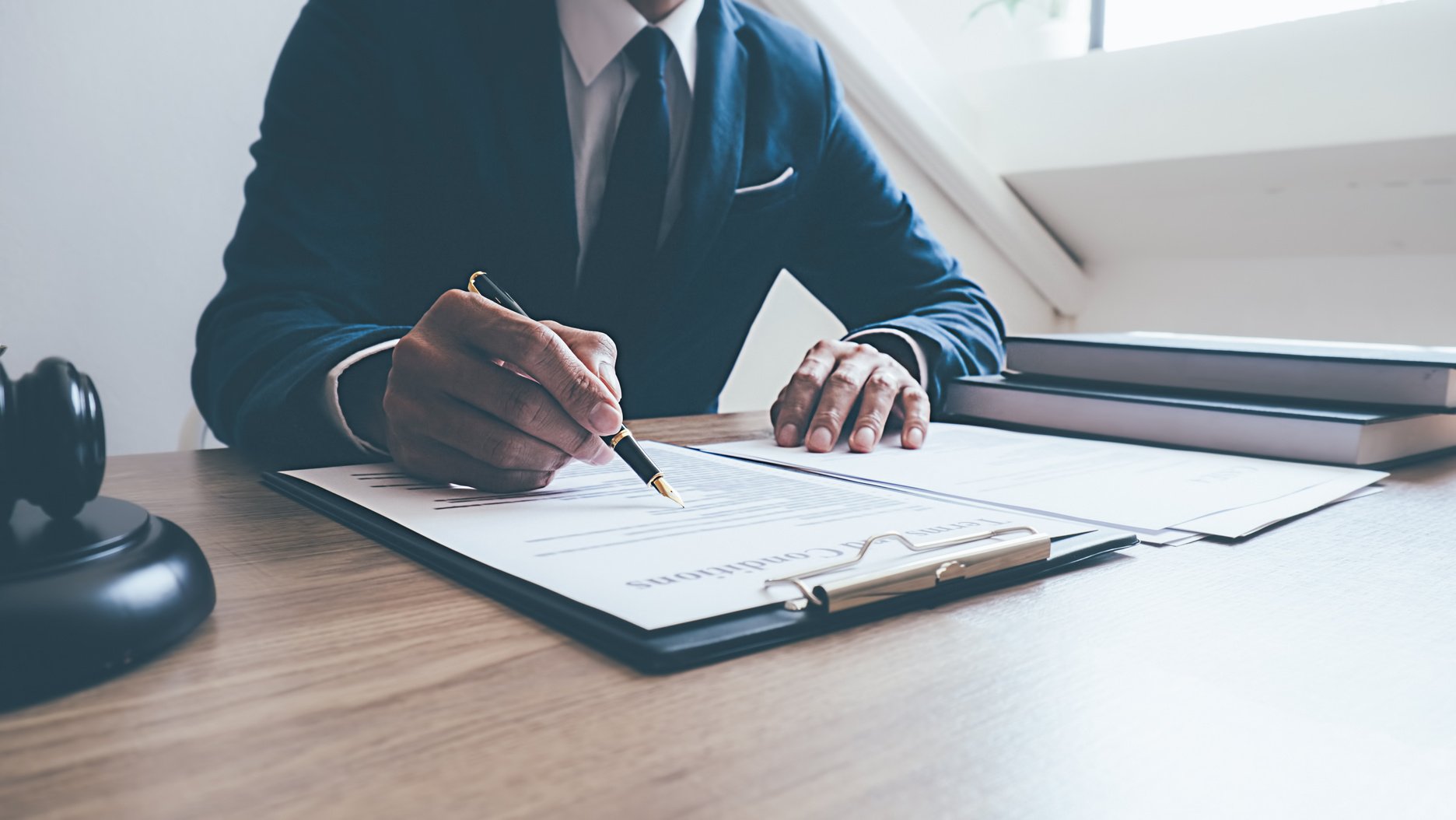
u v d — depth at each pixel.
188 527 0.41
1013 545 0.35
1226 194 1.82
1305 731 0.23
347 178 0.92
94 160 1.30
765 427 0.79
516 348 0.46
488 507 0.44
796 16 1.69
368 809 0.18
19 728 0.21
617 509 0.44
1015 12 2.05
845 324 1.33
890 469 0.57
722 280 1.17
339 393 0.56
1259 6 1.81
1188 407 0.68
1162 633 0.30
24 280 1.27
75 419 0.26
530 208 1.01
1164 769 0.21
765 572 0.33
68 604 0.23
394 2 0.98
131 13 1.29
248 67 1.39
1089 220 2.08
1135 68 1.82
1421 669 0.27
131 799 0.18
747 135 1.13
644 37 1.01
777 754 0.21
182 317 1.40
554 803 0.18
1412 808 0.19
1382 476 0.58
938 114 1.88
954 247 2.03
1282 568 0.38
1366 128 1.56
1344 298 1.81
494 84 1.00
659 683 0.25
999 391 0.80
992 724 0.23
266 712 0.22
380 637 0.28
